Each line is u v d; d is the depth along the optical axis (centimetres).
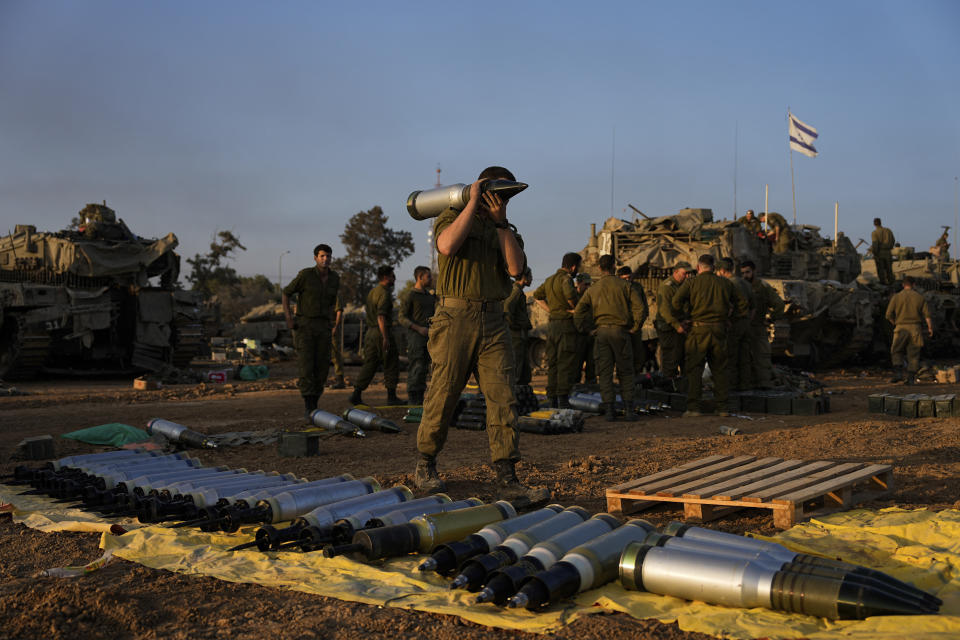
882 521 488
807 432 937
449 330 581
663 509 565
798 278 2248
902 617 306
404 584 383
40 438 840
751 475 566
